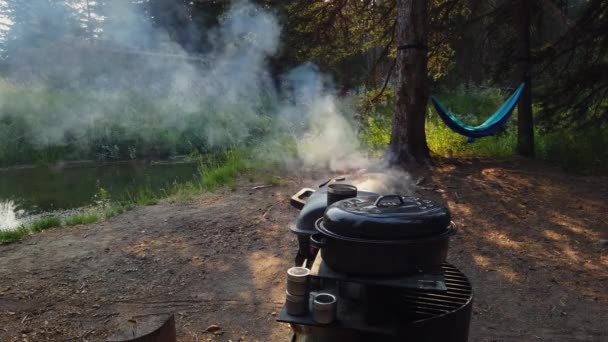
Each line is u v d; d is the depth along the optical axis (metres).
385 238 1.79
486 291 3.57
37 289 3.78
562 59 8.48
